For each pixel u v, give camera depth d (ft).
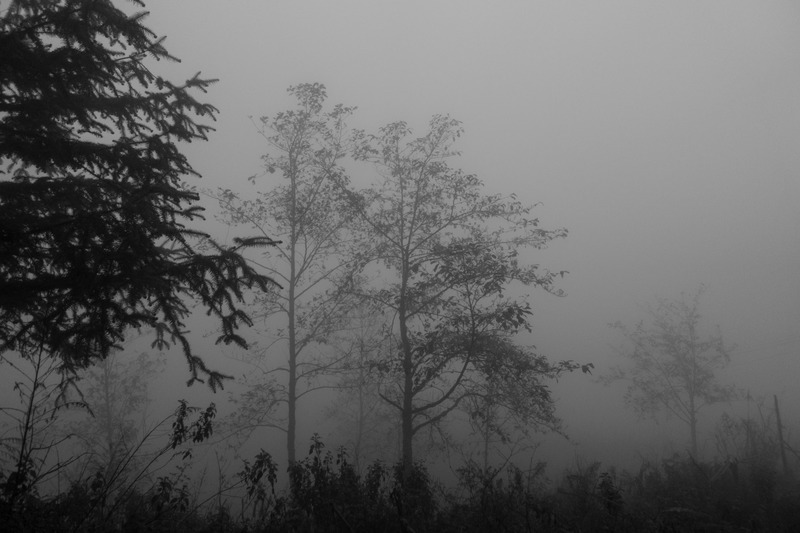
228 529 20.51
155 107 23.99
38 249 19.69
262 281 21.30
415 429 47.39
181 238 20.29
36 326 19.15
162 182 21.99
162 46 22.89
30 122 20.98
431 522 22.61
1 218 18.53
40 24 19.30
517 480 26.73
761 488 38.32
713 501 35.53
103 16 20.67
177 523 20.57
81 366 22.65
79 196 21.85
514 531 22.29
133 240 18.43
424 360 47.93
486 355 47.62
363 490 23.76
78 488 19.90
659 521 26.68
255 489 22.57
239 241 21.49
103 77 21.57
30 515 17.20
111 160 20.70
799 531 28.89
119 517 20.31
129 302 19.67
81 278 17.84
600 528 25.03
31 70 19.69
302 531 20.35
